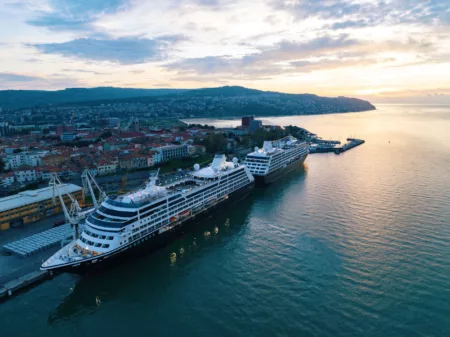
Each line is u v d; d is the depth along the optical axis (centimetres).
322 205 13788
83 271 8638
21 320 7412
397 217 12094
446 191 14900
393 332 6644
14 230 11688
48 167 19925
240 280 8625
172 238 10950
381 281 8256
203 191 12406
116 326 7212
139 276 9006
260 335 6725
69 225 11600
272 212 13312
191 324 7144
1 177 18262
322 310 7338
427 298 7575
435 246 9862
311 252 9819
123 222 9244
